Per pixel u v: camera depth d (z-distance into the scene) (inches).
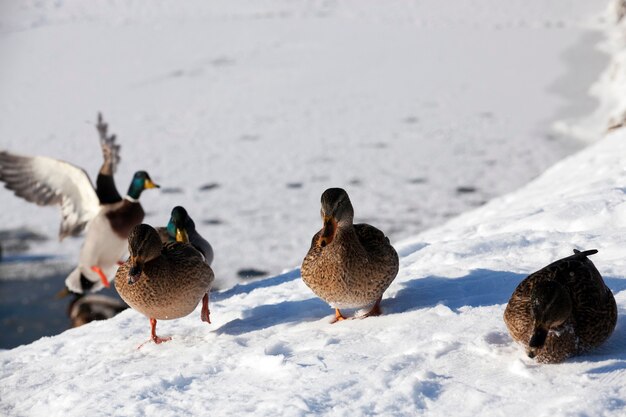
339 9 1840.6
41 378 225.3
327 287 214.8
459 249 276.4
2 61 1478.8
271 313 250.8
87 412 183.3
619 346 180.9
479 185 820.6
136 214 430.9
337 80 1284.4
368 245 217.2
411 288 242.1
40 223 780.6
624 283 219.6
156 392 190.4
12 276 648.4
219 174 895.7
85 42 1601.9
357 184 839.1
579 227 288.5
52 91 1290.6
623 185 331.6
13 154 420.5
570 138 964.6
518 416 152.9
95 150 1007.0
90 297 579.2
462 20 1690.5
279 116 1114.7
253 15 1800.0
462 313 212.4
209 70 1373.0
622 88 1088.8
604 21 1592.0
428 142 978.7
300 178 869.2
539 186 424.2
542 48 1423.5
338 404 168.2
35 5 1937.7
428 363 182.1
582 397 155.1
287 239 694.5
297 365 191.0
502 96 1160.8
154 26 1721.2
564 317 167.9
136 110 1175.6
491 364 177.0
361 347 200.2
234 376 193.3
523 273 243.6
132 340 245.9
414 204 771.4
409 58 1407.5
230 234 712.4
